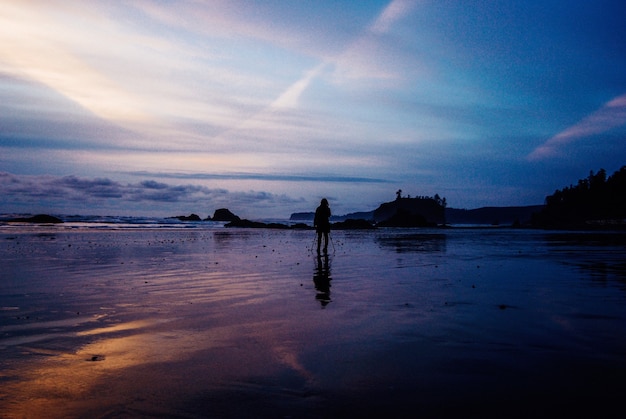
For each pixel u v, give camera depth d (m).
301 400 3.74
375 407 3.59
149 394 3.88
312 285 9.80
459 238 31.42
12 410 3.56
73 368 4.54
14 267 12.74
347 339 5.54
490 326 6.12
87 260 14.75
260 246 22.45
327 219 16.88
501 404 3.63
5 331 5.96
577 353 4.89
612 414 3.44
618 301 7.84
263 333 5.85
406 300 8.04
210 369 4.50
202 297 8.38
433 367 4.50
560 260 15.02
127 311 7.19
